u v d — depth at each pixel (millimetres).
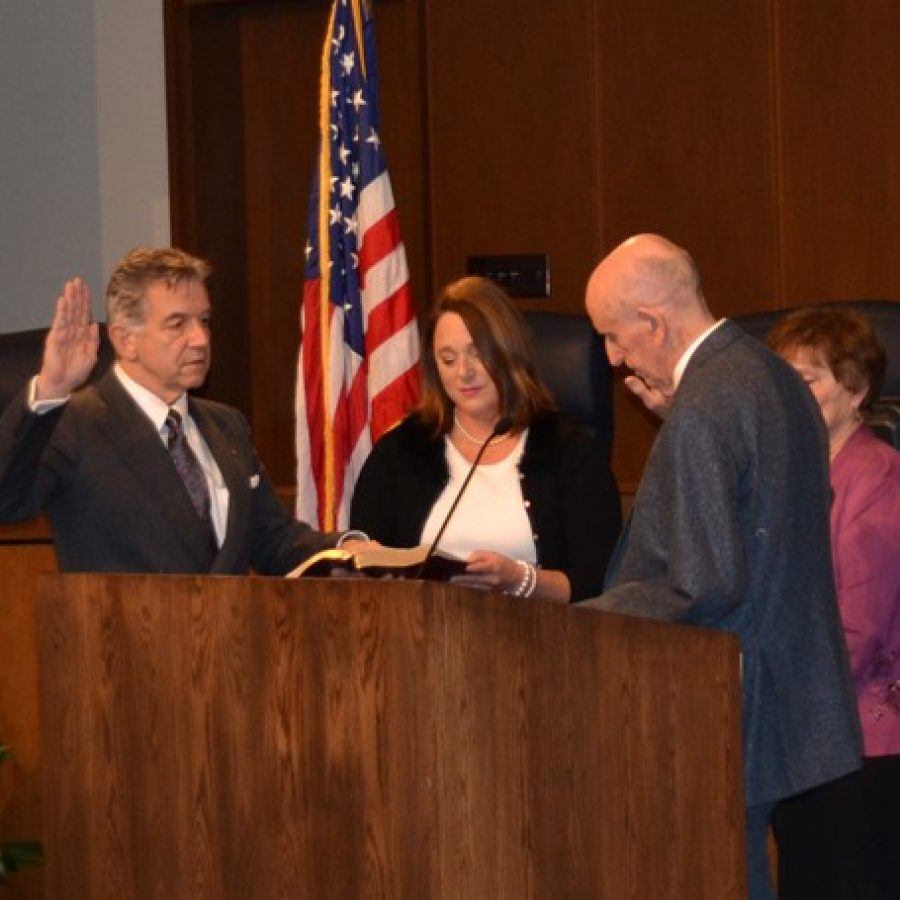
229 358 8797
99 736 3805
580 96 8156
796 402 4285
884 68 7727
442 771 3371
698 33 7984
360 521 5578
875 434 5348
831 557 4375
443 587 3383
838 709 4176
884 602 4863
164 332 4688
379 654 3424
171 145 8594
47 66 8750
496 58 8250
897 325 5707
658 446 4168
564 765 3637
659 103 8055
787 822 5027
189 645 3670
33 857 6023
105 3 8672
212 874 3656
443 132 8344
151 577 3719
